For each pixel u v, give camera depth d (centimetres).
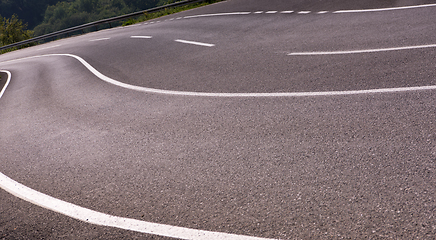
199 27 1277
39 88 988
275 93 525
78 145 500
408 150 321
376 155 324
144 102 624
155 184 356
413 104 402
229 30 1093
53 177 420
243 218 282
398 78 480
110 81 834
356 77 515
